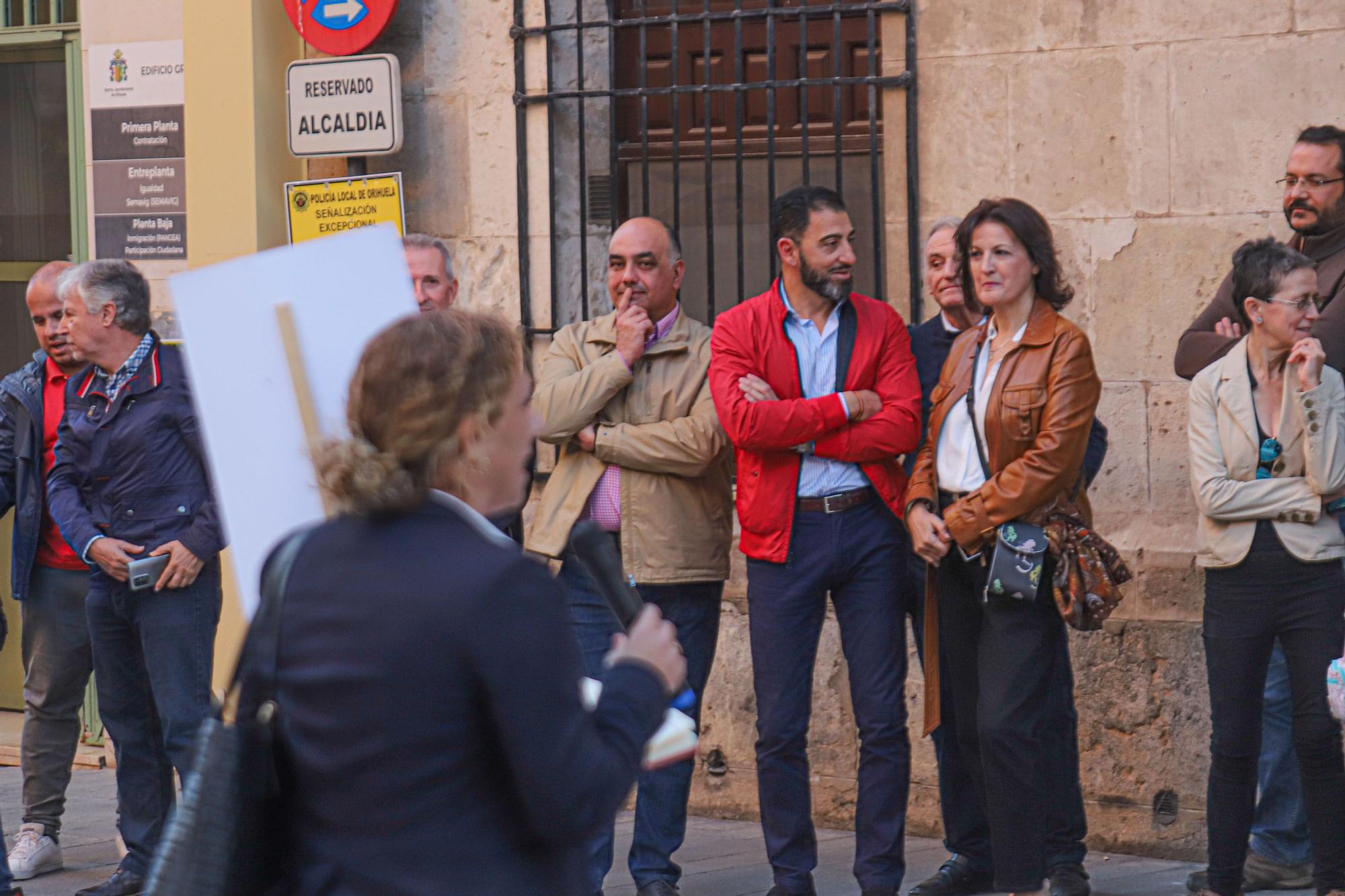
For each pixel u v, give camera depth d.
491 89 11.45
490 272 11.53
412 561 3.56
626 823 10.95
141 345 9.25
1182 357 8.91
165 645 9.01
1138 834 9.81
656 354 8.98
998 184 10.12
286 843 3.64
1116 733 9.87
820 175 10.89
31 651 10.14
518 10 11.30
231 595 11.50
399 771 3.45
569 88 11.37
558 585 3.61
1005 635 7.89
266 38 11.88
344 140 11.57
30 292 10.05
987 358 8.21
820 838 10.44
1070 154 9.92
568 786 3.43
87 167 12.95
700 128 11.18
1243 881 8.34
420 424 3.66
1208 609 8.15
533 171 11.39
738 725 10.92
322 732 3.51
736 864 9.80
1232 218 9.55
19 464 9.95
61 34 13.44
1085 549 7.80
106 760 13.20
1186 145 9.65
